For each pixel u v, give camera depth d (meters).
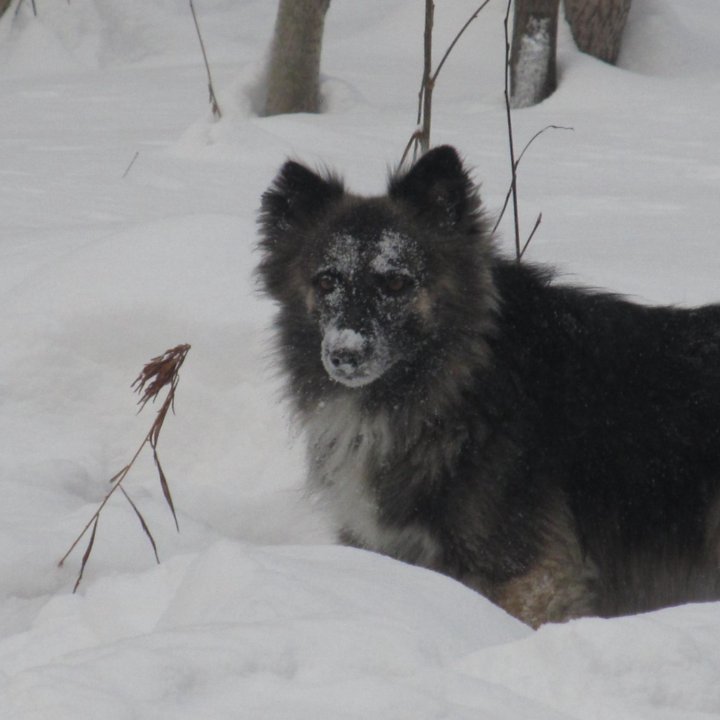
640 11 34.81
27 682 4.18
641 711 4.20
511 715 4.07
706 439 9.16
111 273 13.03
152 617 5.95
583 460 9.20
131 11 42.91
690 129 25.77
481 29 38.19
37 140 26.22
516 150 23.94
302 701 4.15
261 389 12.07
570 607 9.12
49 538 9.15
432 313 9.17
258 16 44.78
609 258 14.30
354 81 34.53
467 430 9.05
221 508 11.18
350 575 5.56
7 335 12.71
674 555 9.29
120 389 12.51
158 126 28.33
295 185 10.00
